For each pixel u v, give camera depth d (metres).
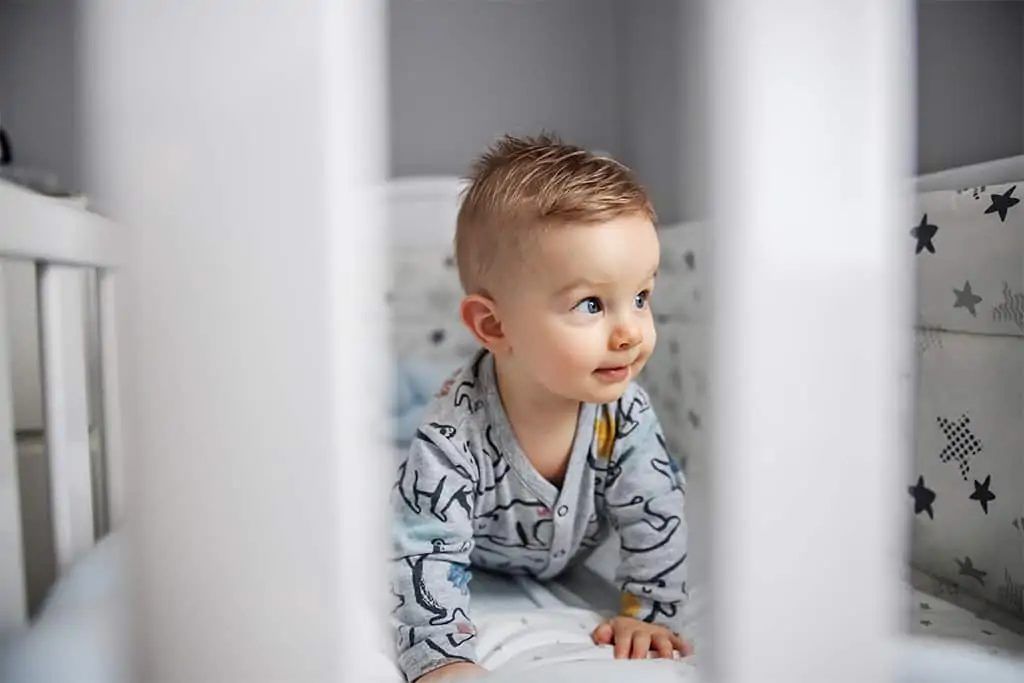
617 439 0.76
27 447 0.93
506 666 0.62
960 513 0.78
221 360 0.35
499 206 0.68
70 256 0.57
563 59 1.70
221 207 0.35
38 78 1.44
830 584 0.39
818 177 0.37
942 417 0.80
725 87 0.37
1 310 0.57
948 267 0.79
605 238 0.65
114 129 0.35
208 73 0.35
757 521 0.38
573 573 0.89
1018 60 1.09
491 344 0.72
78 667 0.48
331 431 0.36
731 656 0.39
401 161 1.67
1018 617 0.71
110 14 0.34
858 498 0.39
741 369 0.38
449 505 0.70
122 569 0.38
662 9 1.47
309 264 0.35
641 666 0.53
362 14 0.36
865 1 0.37
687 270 1.15
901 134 0.38
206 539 0.36
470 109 1.68
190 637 0.36
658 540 0.75
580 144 1.72
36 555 0.94
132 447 0.35
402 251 1.58
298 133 0.35
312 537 0.36
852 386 0.38
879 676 0.39
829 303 0.38
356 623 0.37
